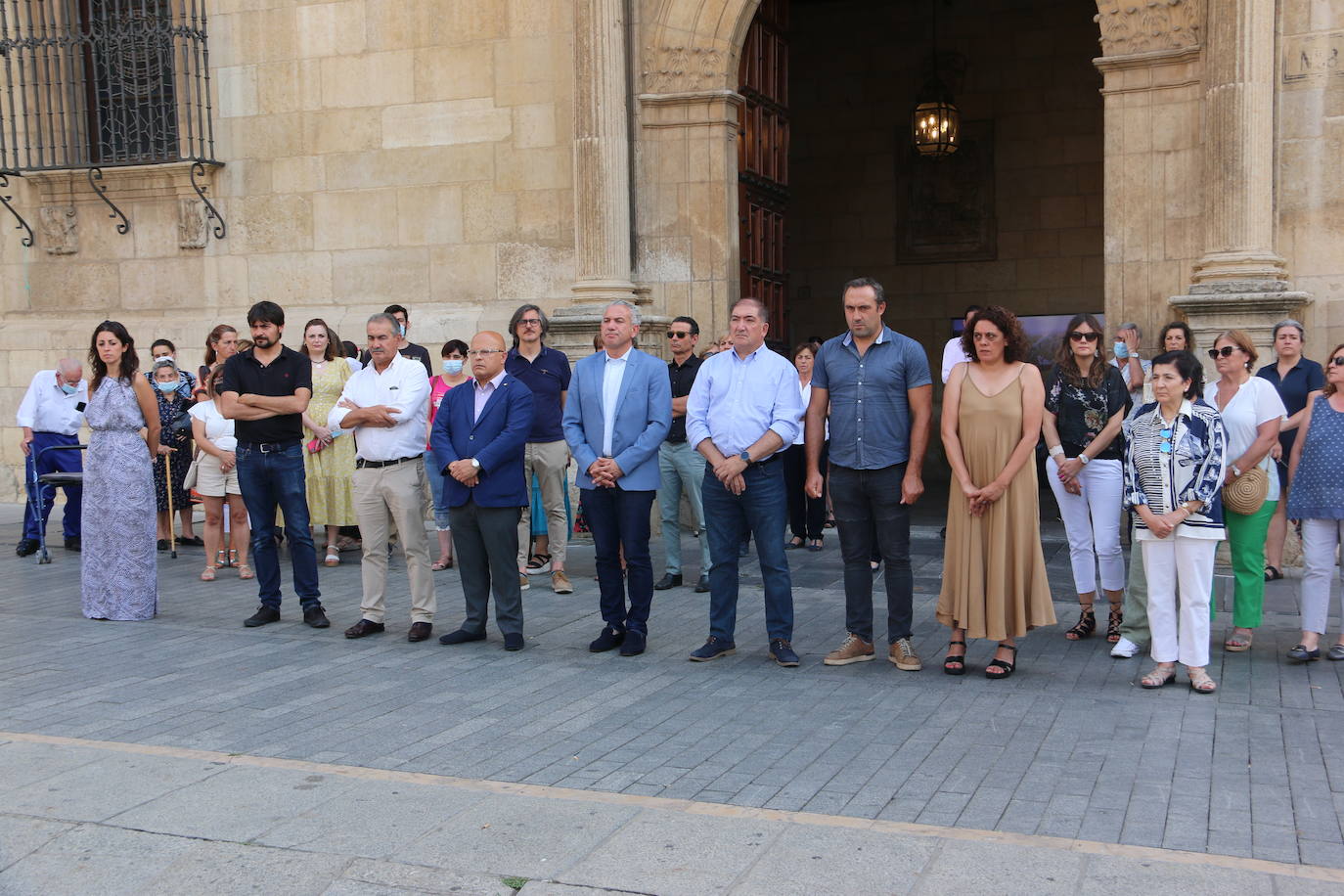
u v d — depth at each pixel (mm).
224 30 13422
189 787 4688
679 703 5988
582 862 3961
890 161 17359
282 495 7875
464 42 12617
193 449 11664
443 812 4410
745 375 6750
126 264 13953
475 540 7301
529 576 9680
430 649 7266
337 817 4367
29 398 11211
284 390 7906
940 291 17219
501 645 7352
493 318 12586
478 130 12617
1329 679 6375
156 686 6379
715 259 11820
